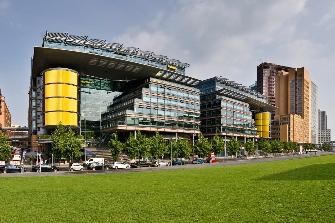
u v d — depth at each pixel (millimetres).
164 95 146500
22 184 41094
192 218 20188
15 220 20844
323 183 34531
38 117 147375
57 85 131875
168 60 162125
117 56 143375
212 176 47562
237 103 188500
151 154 97875
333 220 18266
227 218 19859
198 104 163625
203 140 115812
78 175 56156
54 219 20938
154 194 30297
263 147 170125
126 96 155125
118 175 54281
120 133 141750
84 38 136125
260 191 30156
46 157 109000
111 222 19891
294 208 21812
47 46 130000
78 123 142375
